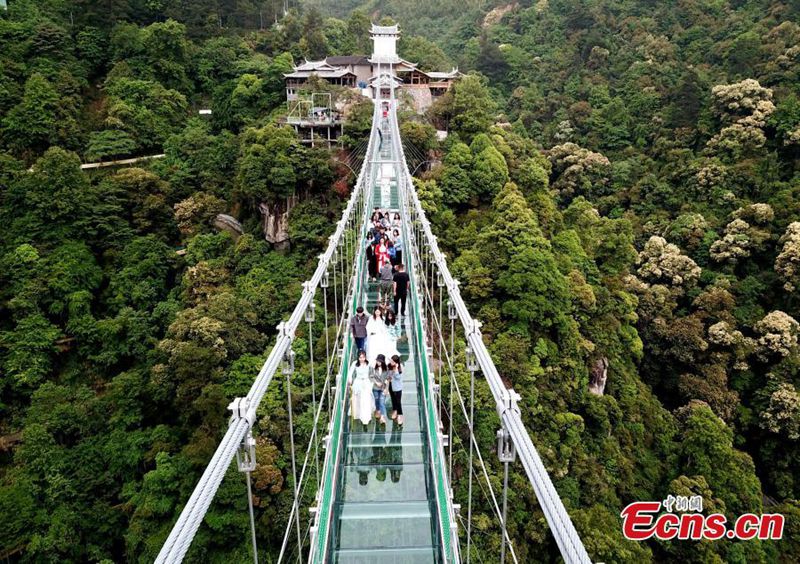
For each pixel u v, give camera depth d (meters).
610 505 18.55
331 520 6.16
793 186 32.59
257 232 28.91
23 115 31.89
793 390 23.86
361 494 6.56
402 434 7.52
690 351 25.84
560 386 20.31
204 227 30.06
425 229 10.48
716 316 27.33
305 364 19.12
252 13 55.34
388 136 31.91
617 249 29.55
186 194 31.89
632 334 25.83
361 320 8.96
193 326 19.67
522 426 3.42
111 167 33.34
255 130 30.55
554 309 20.80
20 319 22.97
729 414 23.98
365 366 7.69
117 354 23.11
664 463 21.69
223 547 15.03
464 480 15.54
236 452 3.59
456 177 27.98
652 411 23.25
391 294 11.60
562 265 25.02
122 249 27.83
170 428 19.25
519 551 15.19
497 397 3.82
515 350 19.02
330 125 33.31
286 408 17.42
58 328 23.05
